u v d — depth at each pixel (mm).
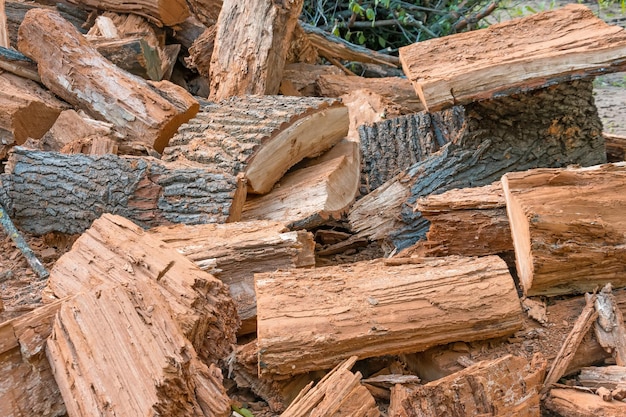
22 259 2977
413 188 3197
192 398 1664
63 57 3877
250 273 2463
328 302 2104
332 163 3266
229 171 2941
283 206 3064
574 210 2350
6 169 3293
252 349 2150
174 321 1845
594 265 2350
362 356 2078
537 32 2945
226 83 4078
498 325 2166
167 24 5039
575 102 3041
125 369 1671
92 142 3408
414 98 4770
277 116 3117
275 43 4113
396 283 2182
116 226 2486
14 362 1821
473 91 2801
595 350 2227
